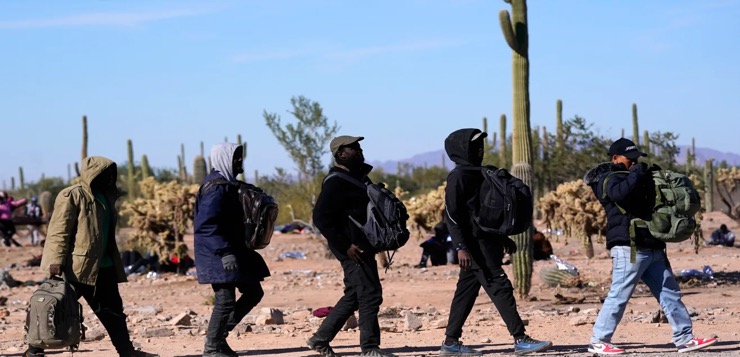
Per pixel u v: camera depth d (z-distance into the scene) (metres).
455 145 18.17
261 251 59.38
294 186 66.25
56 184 144.75
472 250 18.05
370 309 17.59
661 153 66.56
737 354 18.03
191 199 46.19
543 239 45.81
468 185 17.91
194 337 22.94
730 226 72.81
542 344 18.02
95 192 17.39
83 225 17.09
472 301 18.55
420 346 20.44
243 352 20.23
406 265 47.84
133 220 46.06
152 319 27.70
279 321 25.73
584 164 71.69
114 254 17.84
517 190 17.73
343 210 17.45
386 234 17.12
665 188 17.69
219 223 17.25
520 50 30.05
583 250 52.22
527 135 29.73
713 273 37.44
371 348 17.64
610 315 18.08
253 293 17.89
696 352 18.39
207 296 35.41
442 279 39.16
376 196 17.19
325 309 26.20
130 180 87.62
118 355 19.88
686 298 30.70
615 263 18.05
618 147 18.28
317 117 59.78
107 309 17.86
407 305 30.41
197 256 17.41
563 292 33.09
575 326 23.77
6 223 69.00
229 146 17.56
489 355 18.50
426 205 49.28
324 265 48.75
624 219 17.94
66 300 16.94
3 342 23.09
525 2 30.11
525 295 30.91
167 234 46.00
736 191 85.69
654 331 22.39
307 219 66.38
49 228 17.12
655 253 18.03
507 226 17.66
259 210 17.08
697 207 17.72
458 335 18.67
